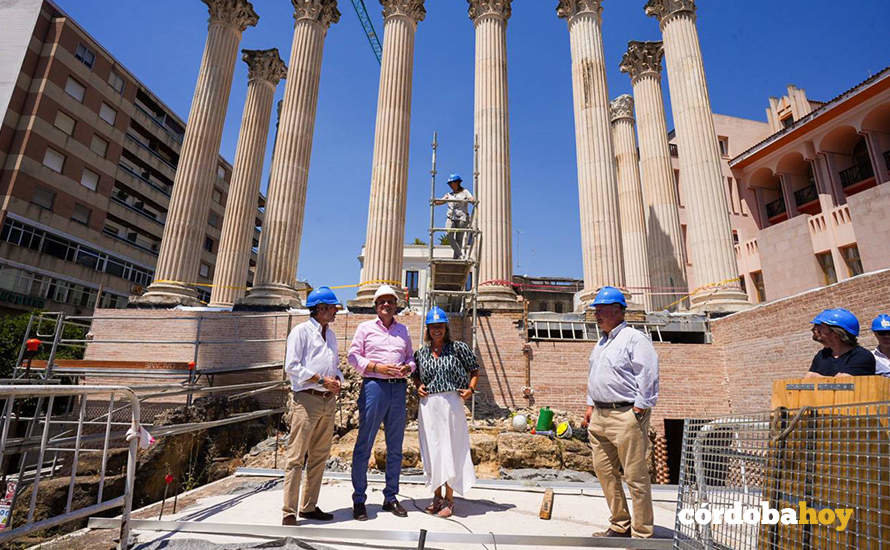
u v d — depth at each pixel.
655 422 11.91
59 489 7.32
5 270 27.72
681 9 16.53
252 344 12.84
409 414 10.09
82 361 11.07
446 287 12.78
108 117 35.31
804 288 17.92
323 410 4.06
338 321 12.48
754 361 11.35
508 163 14.34
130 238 37.84
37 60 30.89
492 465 8.53
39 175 29.86
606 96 15.12
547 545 3.45
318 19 16.88
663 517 4.77
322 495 5.23
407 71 15.34
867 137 20.53
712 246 14.13
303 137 15.60
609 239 13.69
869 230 14.62
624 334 3.86
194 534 3.60
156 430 4.58
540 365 12.05
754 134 27.91
